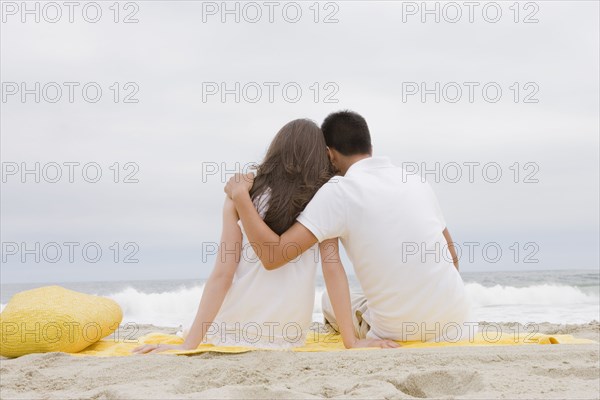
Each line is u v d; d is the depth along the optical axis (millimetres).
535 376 2373
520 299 15352
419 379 2377
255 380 2457
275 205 3217
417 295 3189
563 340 3463
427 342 3297
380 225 3166
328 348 3295
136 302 13672
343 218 3176
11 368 2793
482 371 2471
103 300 3801
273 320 3273
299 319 3322
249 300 3268
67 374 2631
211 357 2961
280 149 3289
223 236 3258
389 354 2852
